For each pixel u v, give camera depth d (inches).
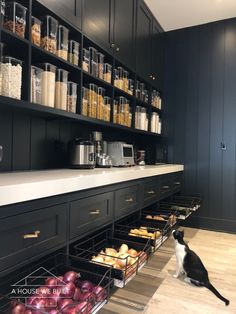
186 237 118.6
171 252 97.3
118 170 73.1
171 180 116.0
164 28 137.6
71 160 75.0
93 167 77.5
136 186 78.3
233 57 126.6
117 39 88.4
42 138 72.5
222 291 71.5
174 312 61.4
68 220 49.3
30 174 56.3
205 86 133.0
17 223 38.2
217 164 130.0
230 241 113.6
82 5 69.3
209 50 132.0
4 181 42.1
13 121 63.2
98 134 91.1
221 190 128.8
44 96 60.3
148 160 127.8
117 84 93.2
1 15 48.3
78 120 74.6
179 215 91.4
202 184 133.3
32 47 54.6
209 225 130.4
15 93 51.6
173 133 140.4
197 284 72.7
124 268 43.9
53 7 58.7
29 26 53.6
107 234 66.0
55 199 45.9
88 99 77.4
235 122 126.2
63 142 80.9
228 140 127.6
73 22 65.7
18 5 51.5
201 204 132.4
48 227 44.4
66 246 48.7
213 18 126.3
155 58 127.3
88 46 77.4
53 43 61.4
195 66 135.3
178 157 139.2
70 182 48.9
